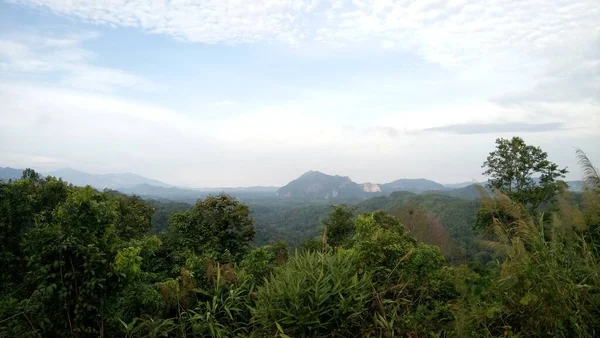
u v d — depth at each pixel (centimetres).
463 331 337
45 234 396
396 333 408
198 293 543
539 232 394
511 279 332
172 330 463
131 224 1323
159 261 1141
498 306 332
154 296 485
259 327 442
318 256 473
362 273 485
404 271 489
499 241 421
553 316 317
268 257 599
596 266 360
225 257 1246
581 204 413
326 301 405
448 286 484
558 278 338
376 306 435
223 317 484
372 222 701
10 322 393
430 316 420
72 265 396
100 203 456
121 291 439
